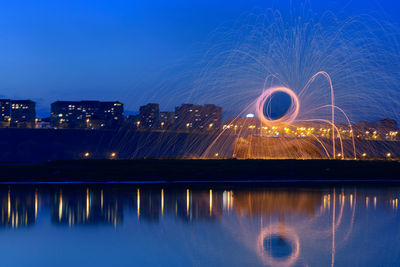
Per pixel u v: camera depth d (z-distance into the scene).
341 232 17.14
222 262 13.08
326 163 41.09
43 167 38.72
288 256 13.71
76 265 12.77
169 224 18.61
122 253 14.09
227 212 21.42
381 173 39.12
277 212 21.55
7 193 28.14
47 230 17.41
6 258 13.47
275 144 53.16
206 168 38.97
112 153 90.62
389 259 13.35
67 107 143.00
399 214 20.97
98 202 24.38
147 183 34.62
